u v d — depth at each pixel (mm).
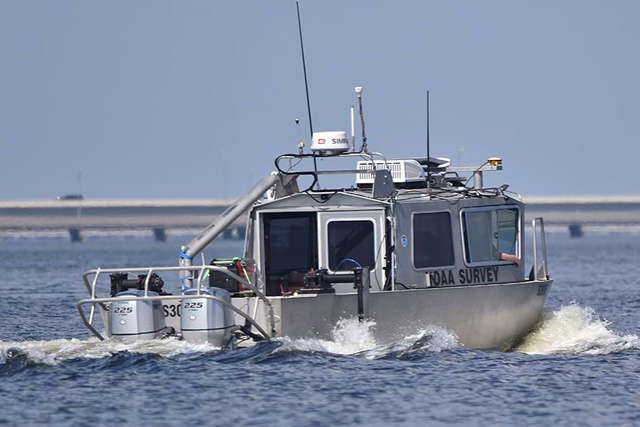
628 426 58156
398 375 68938
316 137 80188
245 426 57688
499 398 63812
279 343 71562
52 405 61688
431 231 78562
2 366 70062
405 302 75125
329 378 67625
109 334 74750
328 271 75375
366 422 58531
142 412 60250
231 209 81500
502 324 81688
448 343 76562
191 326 71188
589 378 69438
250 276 76562
